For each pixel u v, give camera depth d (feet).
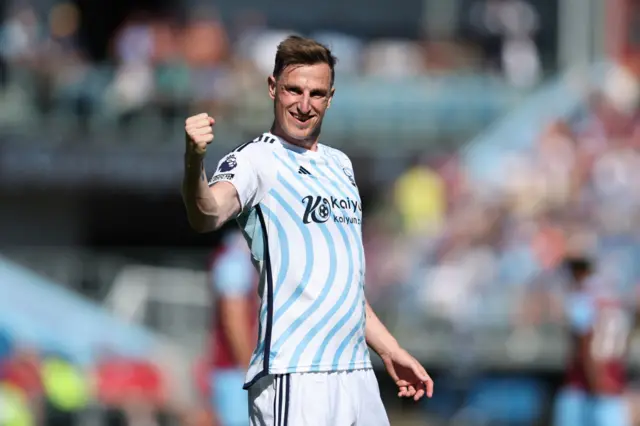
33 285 138.51
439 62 231.50
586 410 119.75
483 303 181.88
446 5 253.65
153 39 216.13
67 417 133.28
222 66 215.92
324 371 51.88
